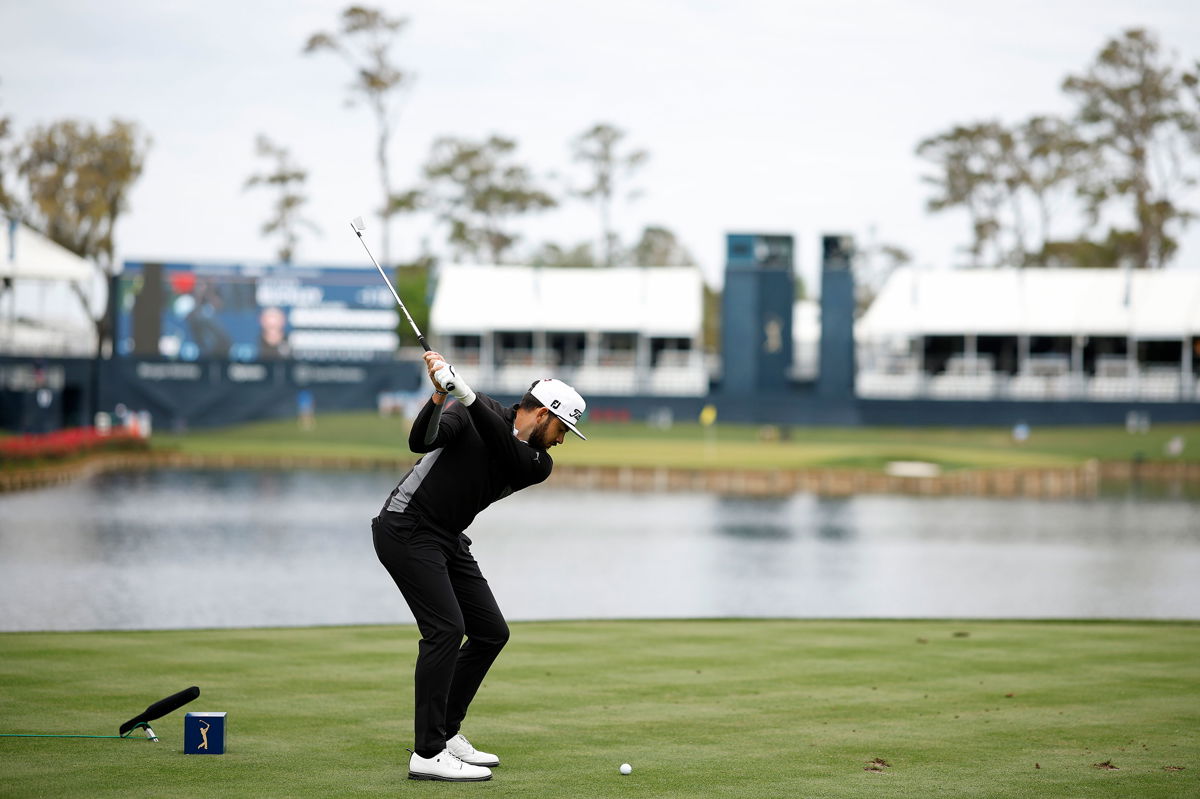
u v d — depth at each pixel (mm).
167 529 94562
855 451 161750
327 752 21969
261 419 194125
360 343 197125
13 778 19953
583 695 27688
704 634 37750
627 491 137875
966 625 40438
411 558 20703
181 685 28156
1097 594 67312
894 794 19672
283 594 62594
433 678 20297
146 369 192500
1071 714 25859
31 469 129625
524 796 19328
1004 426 193750
